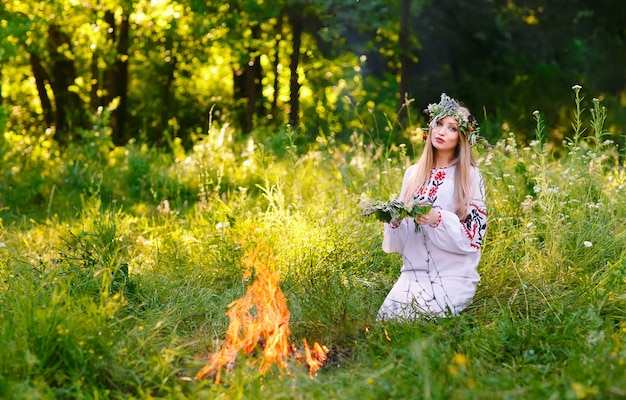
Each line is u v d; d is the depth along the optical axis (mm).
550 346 4336
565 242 6055
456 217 5031
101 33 16016
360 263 6277
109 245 6609
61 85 18828
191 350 4641
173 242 7113
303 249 6348
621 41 18766
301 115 14680
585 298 5129
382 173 8172
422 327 4730
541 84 17875
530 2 17719
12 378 3947
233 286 5941
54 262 5781
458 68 17812
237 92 18578
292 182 8445
